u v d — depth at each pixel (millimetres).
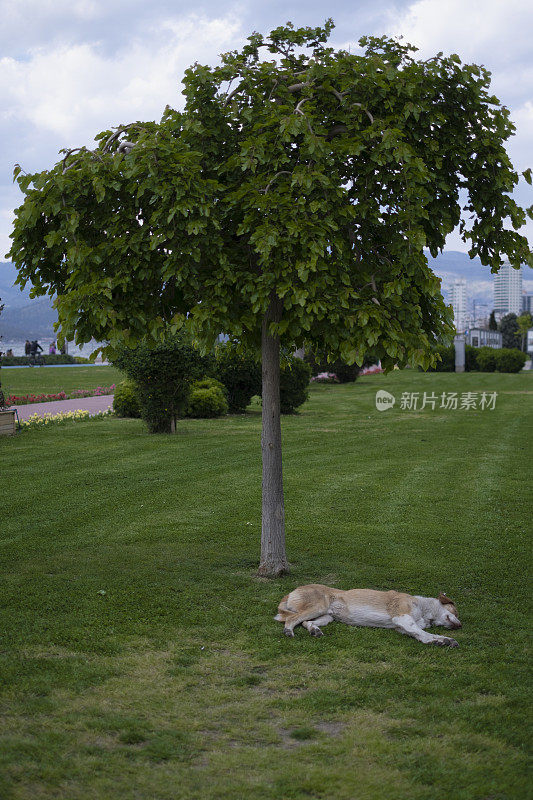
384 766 3457
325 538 8031
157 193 5160
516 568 6961
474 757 3531
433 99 6211
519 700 4164
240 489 10609
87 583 6234
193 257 5270
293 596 5441
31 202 5410
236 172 5859
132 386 18969
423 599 5379
